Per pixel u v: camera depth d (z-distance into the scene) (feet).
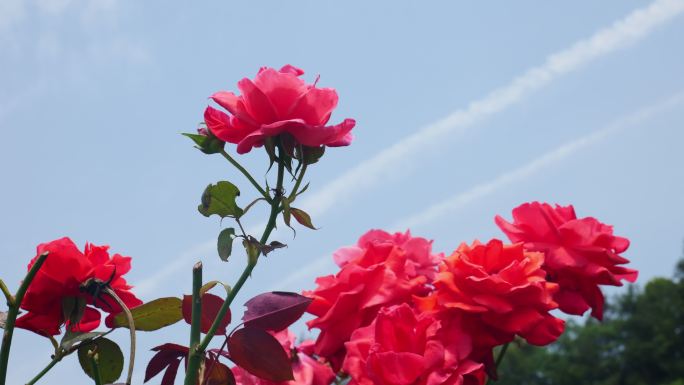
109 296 6.03
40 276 5.71
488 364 6.46
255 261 5.06
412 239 7.77
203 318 5.41
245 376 6.69
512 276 6.31
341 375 7.48
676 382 112.27
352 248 8.30
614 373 117.60
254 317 5.24
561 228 7.17
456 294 6.20
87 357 5.80
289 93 5.37
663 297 120.26
